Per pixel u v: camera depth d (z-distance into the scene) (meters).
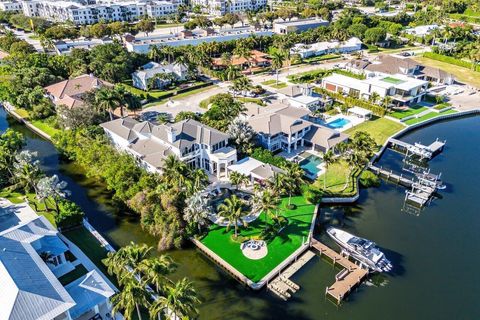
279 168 84.19
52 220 70.44
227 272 61.78
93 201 79.00
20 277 47.47
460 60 175.62
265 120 98.44
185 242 67.50
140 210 70.31
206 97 135.25
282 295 57.38
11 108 127.12
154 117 116.88
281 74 162.75
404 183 88.31
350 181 85.19
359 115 120.19
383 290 59.12
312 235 69.12
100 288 51.28
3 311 43.44
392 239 70.38
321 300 56.94
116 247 66.00
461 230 72.94
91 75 132.00
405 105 130.00
